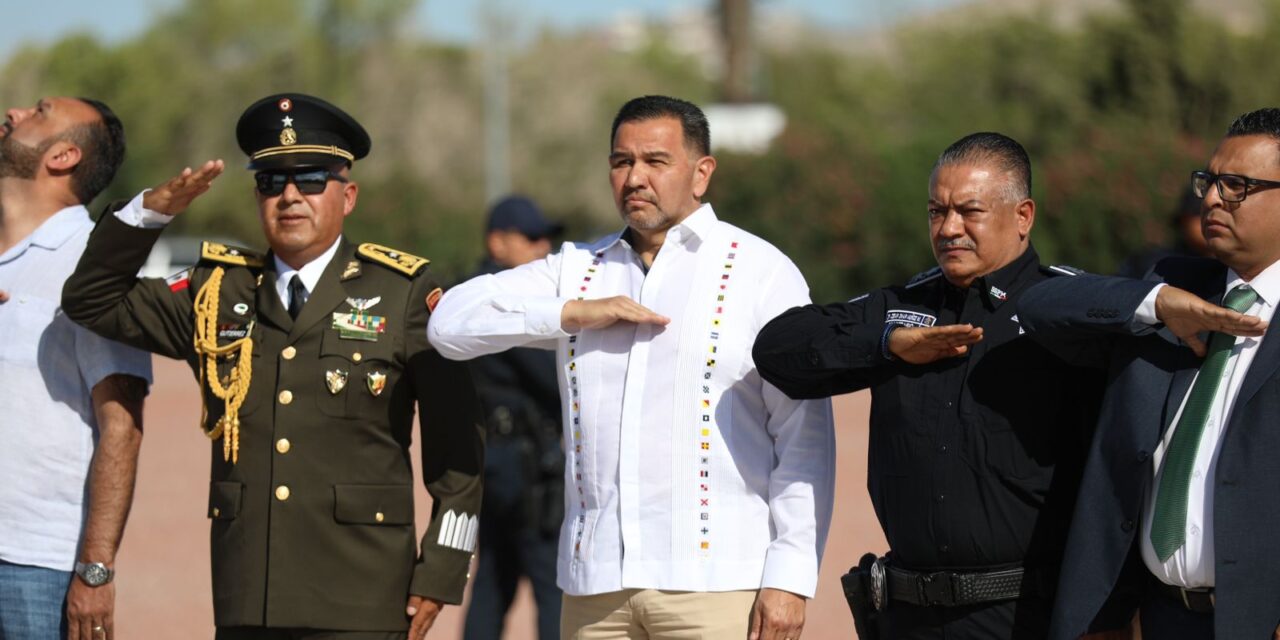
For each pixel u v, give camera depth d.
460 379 8.65
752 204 48.03
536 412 11.94
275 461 8.37
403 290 8.66
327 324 8.51
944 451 7.48
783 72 77.81
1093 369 7.50
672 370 8.05
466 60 87.94
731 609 7.93
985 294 7.64
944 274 7.83
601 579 8.04
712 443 8.00
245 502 8.38
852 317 7.87
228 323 8.65
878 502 7.81
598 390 8.20
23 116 9.34
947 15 74.44
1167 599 7.21
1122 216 45.09
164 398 33.81
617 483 8.09
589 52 90.19
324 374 8.42
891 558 7.88
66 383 8.91
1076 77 59.75
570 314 8.09
